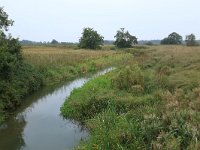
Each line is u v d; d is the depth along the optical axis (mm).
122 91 18031
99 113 15203
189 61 29469
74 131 14859
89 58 44844
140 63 31578
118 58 50844
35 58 34969
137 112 13273
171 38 124062
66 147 12859
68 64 36344
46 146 13086
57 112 18281
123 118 12828
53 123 16172
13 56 23000
